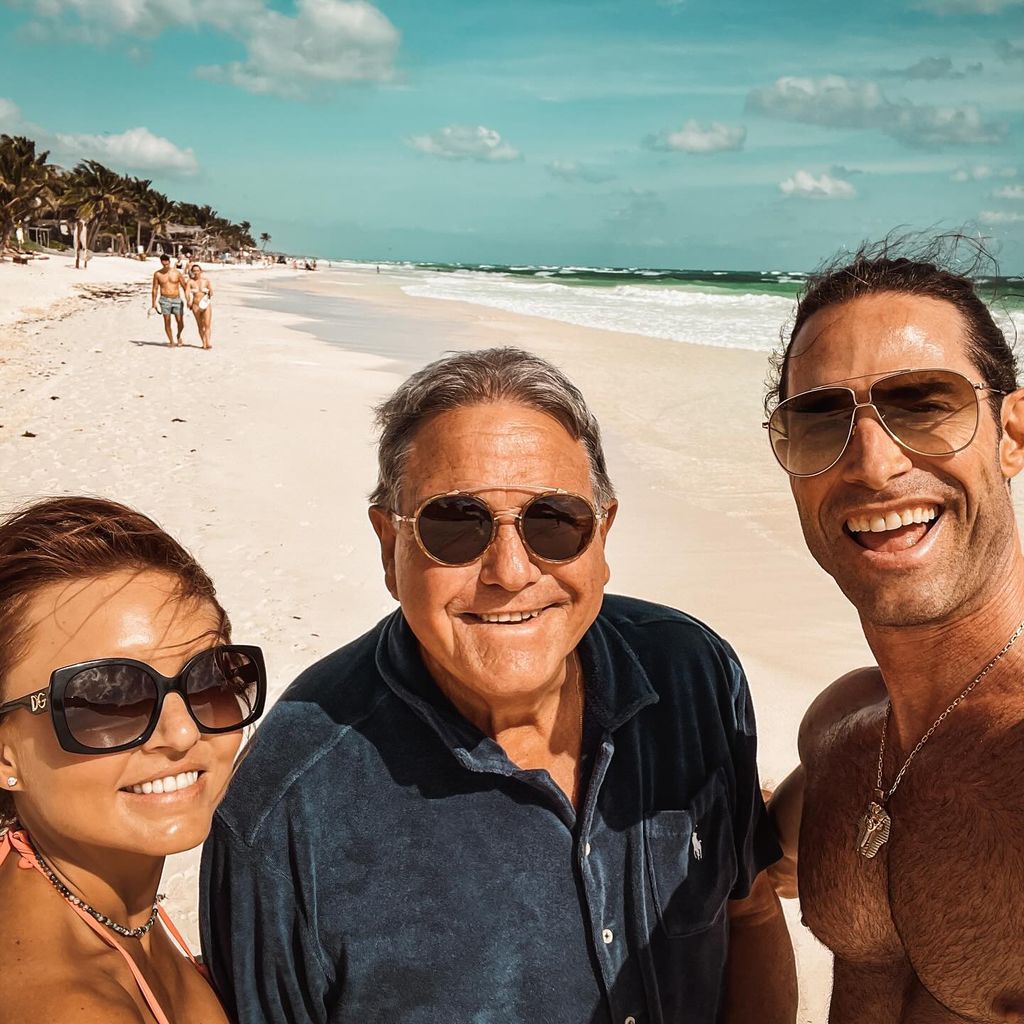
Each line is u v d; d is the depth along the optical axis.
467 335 27.22
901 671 1.89
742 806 2.20
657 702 2.07
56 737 1.55
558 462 1.81
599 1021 1.87
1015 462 1.87
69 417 12.66
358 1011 1.81
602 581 1.90
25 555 1.57
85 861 1.62
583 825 1.87
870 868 2.01
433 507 1.77
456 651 1.79
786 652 5.93
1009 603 1.79
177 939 1.95
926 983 1.92
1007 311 1.91
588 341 26.14
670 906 1.97
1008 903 1.73
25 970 1.45
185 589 1.70
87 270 63.38
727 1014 2.39
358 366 18.91
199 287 20.56
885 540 1.81
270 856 1.80
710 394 16.16
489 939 1.80
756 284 86.62
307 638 6.17
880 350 1.79
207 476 9.96
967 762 1.80
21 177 67.25
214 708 1.72
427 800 1.82
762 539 8.22
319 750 1.85
